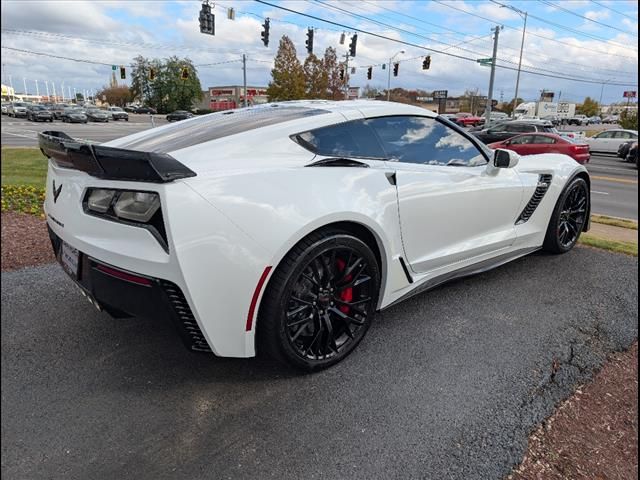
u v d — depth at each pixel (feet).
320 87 146.82
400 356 8.12
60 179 7.43
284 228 6.45
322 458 5.83
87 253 6.66
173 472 5.57
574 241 13.83
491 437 6.27
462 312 9.84
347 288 7.59
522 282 11.58
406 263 8.68
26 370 7.43
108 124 141.49
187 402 6.80
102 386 7.11
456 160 9.97
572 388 7.41
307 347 7.38
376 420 6.52
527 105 204.23
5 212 17.43
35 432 6.12
